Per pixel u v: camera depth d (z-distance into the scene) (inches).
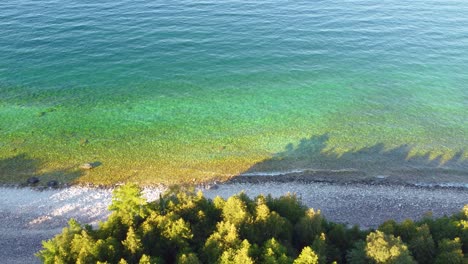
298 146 2314.2
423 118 2608.3
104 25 3631.9
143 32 3548.2
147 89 2859.3
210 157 2212.1
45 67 3051.2
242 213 1438.2
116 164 2148.1
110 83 2913.4
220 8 4057.6
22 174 2057.1
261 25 3750.0
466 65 3235.7
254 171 2128.4
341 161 2212.1
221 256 1279.5
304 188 2033.7
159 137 2358.5
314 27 3752.5
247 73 3088.1
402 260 1259.8
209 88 2893.7
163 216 1432.1
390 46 3486.7
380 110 2689.5
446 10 4160.9
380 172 2146.9
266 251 1306.6
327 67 3201.3
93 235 1397.6
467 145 2349.9
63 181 2026.3
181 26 3668.8
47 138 2319.1
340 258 1421.0
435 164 2203.5
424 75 3115.2
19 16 3737.7
